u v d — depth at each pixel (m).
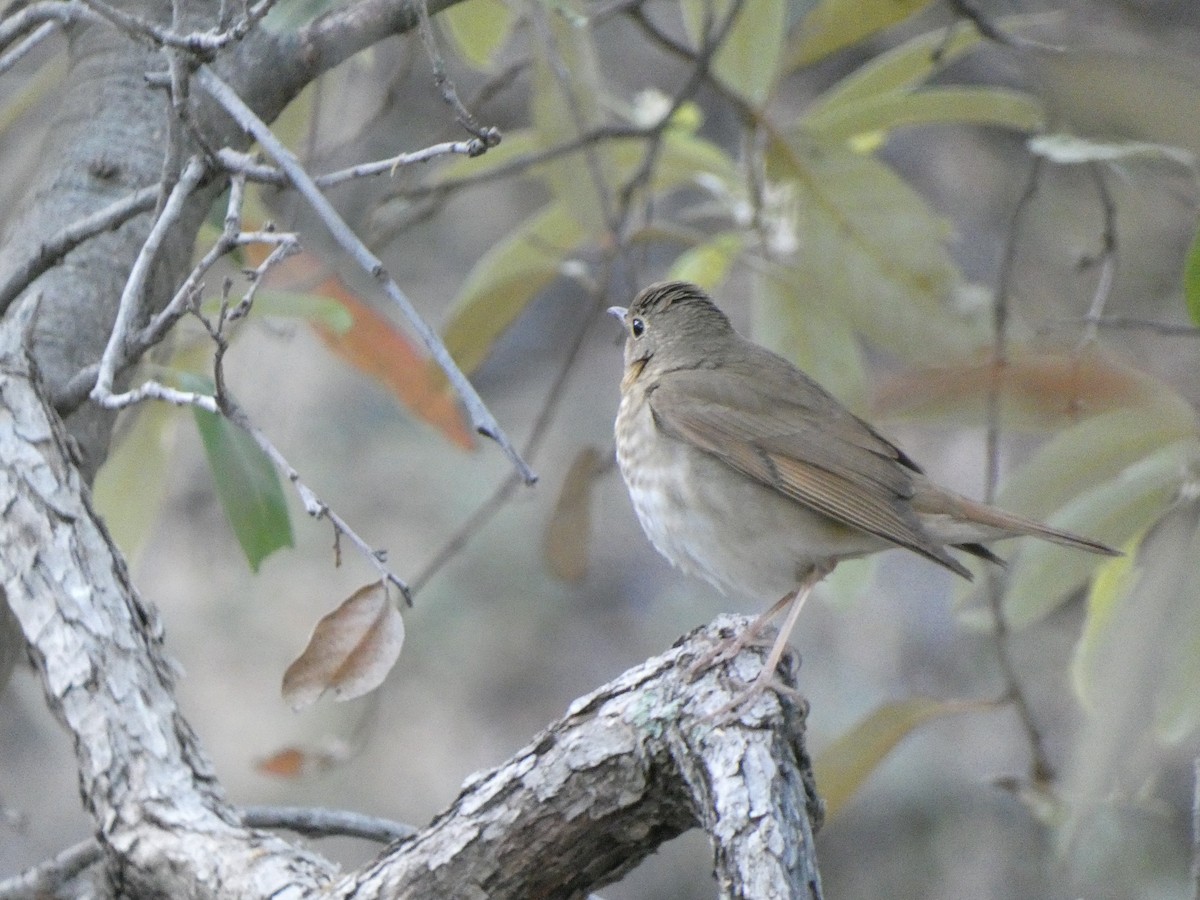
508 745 17.53
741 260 10.64
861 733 9.46
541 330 18.59
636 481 9.40
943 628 16.38
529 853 6.06
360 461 17.75
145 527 10.02
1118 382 8.91
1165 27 14.19
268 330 9.98
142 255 6.59
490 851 6.03
